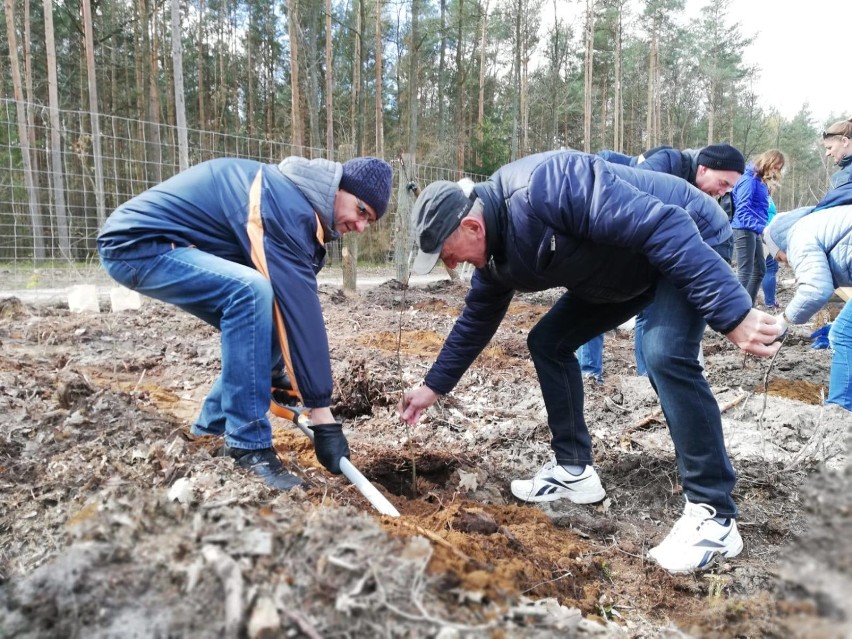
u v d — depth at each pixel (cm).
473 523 211
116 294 655
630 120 3503
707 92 3569
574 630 139
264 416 220
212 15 2514
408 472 282
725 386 464
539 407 388
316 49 2273
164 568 134
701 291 193
